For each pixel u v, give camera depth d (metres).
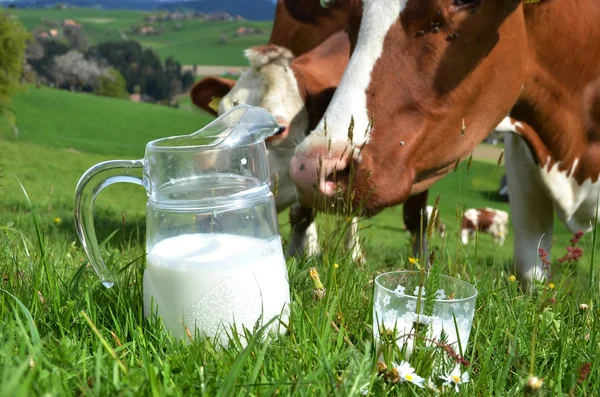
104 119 18.58
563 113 1.41
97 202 6.91
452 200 10.22
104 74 32.88
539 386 0.60
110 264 0.94
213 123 0.79
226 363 0.68
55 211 4.12
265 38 50.59
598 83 1.42
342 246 1.13
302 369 0.69
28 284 0.87
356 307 0.86
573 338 0.81
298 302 0.83
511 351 0.68
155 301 0.76
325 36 2.02
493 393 0.70
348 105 1.14
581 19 1.35
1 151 12.50
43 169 10.80
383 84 1.14
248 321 0.75
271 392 0.60
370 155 1.12
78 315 0.77
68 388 0.59
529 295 0.99
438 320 0.71
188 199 0.77
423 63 1.14
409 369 0.65
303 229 1.86
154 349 0.70
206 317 0.75
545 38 1.32
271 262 0.77
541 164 1.45
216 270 0.74
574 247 0.85
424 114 1.15
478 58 1.17
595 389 0.70
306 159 1.12
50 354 0.68
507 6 1.19
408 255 1.49
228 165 0.77
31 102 18.91
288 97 1.65
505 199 10.84
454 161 1.23
